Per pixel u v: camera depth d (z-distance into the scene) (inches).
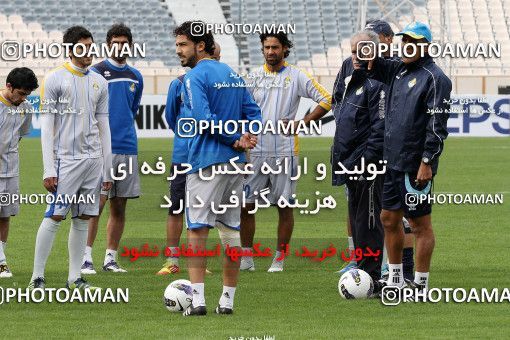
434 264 1365.7
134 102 1347.2
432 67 1051.9
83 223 1150.3
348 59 1224.2
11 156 1275.8
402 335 911.0
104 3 4594.0
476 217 1920.5
